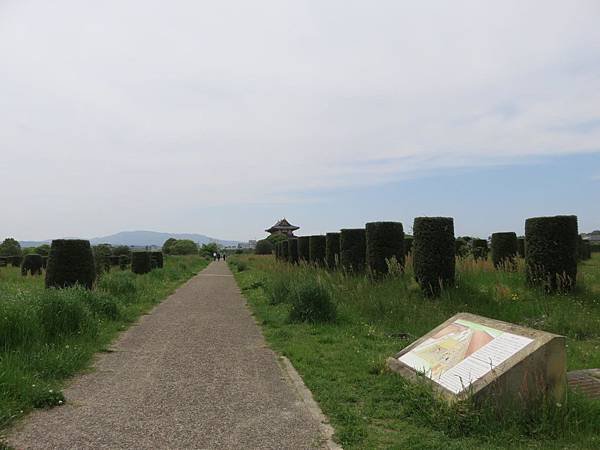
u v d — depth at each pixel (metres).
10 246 46.81
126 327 10.62
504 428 4.46
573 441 4.31
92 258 13.19
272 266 26.25
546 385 4.69
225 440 4.44
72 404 5.38
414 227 12.06
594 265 23.27
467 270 13.34
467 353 5.43
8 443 4.28
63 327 8.13
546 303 10.55
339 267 16.88
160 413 5.13
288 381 6.37
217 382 6.32
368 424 4.81
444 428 4.59
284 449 4.25
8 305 7.26
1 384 5.18
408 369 6.04
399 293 11.68
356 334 9.22
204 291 19.83
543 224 11.65
